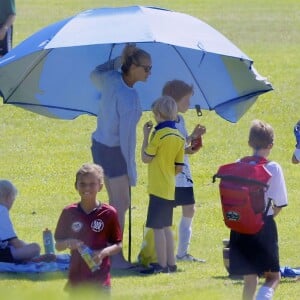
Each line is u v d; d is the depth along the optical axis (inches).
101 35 1413.6
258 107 3051.2
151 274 1450.5
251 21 4638.3
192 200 1566.2
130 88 1475.1
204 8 5083.7
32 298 800.3
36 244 1475.1
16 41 4001.0
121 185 1485.0
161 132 1424.7
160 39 1396.4
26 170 2456.9
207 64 1571.1
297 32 4325.8
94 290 1072.8
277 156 2588.6
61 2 5246.1
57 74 1588.3
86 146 2704.2
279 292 1320.1
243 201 1146.7
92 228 1153.4
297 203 2106.3
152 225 1450.5
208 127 2864.2
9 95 1579.7
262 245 1164.5
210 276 1428.4
